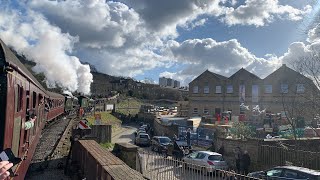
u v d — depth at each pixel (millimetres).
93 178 8781
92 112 53469
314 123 26016
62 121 31109
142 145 33094
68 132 22141
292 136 21906
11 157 3545
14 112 6250
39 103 13695
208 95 56562
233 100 52812
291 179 12320
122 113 66812
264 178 13312
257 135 25188
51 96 26219
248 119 43469
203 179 13328
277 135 24438
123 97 100375
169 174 13773
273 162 17984
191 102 59000
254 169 18797
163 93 120688
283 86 44594
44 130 22141
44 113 18562
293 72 43406
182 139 29578
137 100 102438
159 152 27203
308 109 26656
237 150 19219
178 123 40938
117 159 8438
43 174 12945
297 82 32781
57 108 32531
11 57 6305
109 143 23906
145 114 61094
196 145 28188
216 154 18984
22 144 7879
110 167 7316
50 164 14102
